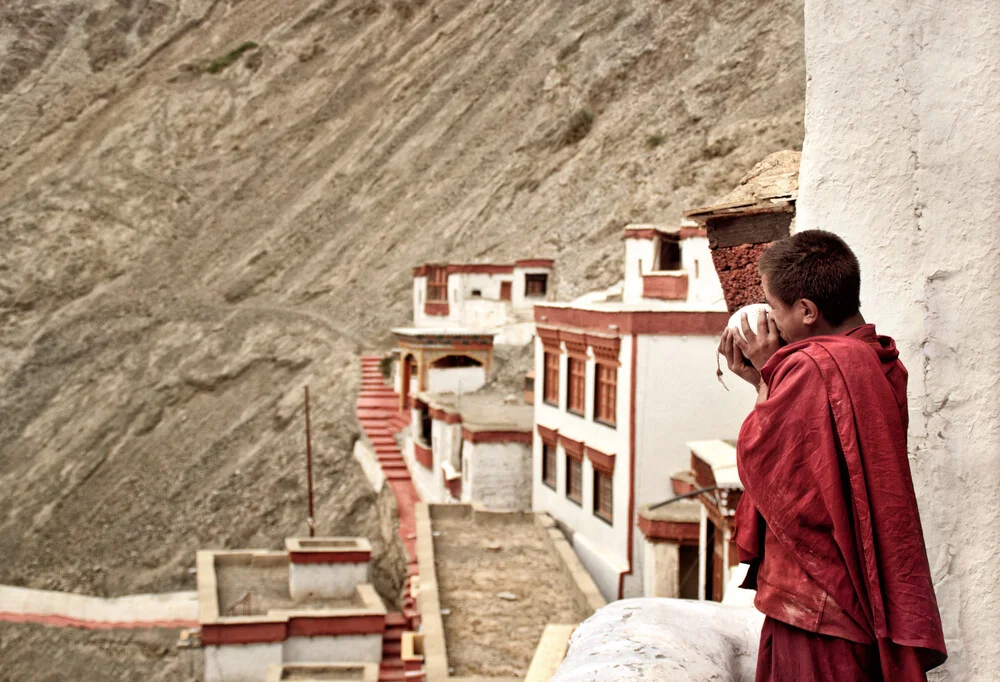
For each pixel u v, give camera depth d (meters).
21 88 88.75
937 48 3.61
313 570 24.27
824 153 3.95
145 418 50.12
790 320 3.00
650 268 28.66
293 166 75.50
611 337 19.44
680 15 57.44
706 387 18.88
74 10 93.62
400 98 76.00
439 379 34.31
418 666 16.45
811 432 2.64
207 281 65.31
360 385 43.66
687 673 3.27
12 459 50.94
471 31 77.19
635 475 18.86
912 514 2.59
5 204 74.25
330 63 84.62
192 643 21.20
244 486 40.34
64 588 37.56
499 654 16.12
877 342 2.92
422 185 64.94
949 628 3.58
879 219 3.77
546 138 59.78
